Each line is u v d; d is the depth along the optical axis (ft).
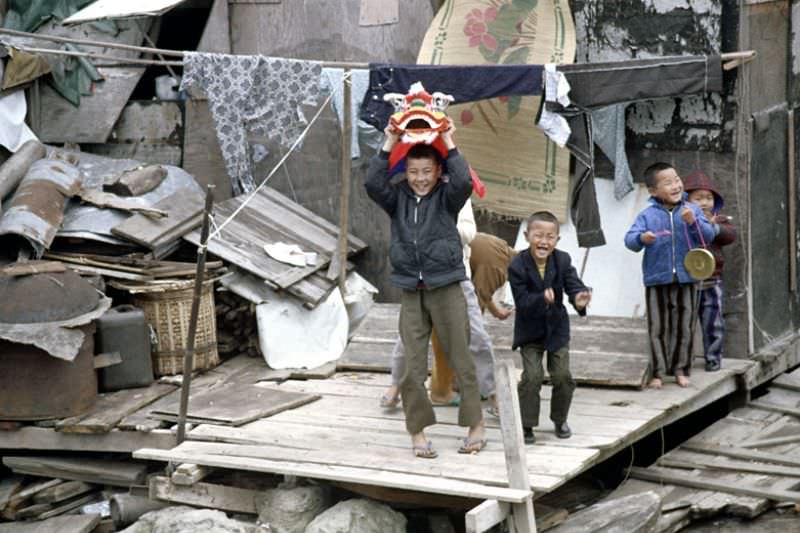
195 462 27.78
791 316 38.32
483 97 33.53
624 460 33.19
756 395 36.86
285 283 35.04
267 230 37.68
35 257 34.40
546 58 35.14
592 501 30.07
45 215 34.91
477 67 33.35
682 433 35.37
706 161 34.09
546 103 33.17
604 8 34.78
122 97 41.57
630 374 31.91
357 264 39.99
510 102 35.76
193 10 45.06
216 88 35.27
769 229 36.35
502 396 24.95
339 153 39.75
